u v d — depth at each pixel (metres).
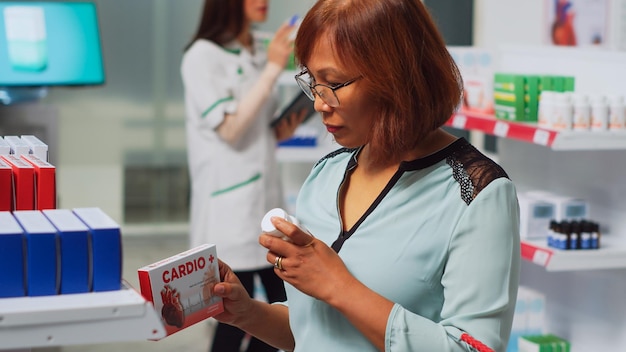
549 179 3.57
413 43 1.58
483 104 3.41
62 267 1.32
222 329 3.60
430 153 1.71
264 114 3.84
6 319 1.22
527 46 3.66
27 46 5.03
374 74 1.56
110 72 6.79
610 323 3.27
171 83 6.89
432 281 1.66
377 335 1.57
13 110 4.46
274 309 1.89
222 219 3.81
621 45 4.47
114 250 1.34
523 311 3.65
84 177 6.93
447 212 1.65
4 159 1.61
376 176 1.76
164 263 1.62
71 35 5.18
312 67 1.61
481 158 1.68
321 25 1.58
